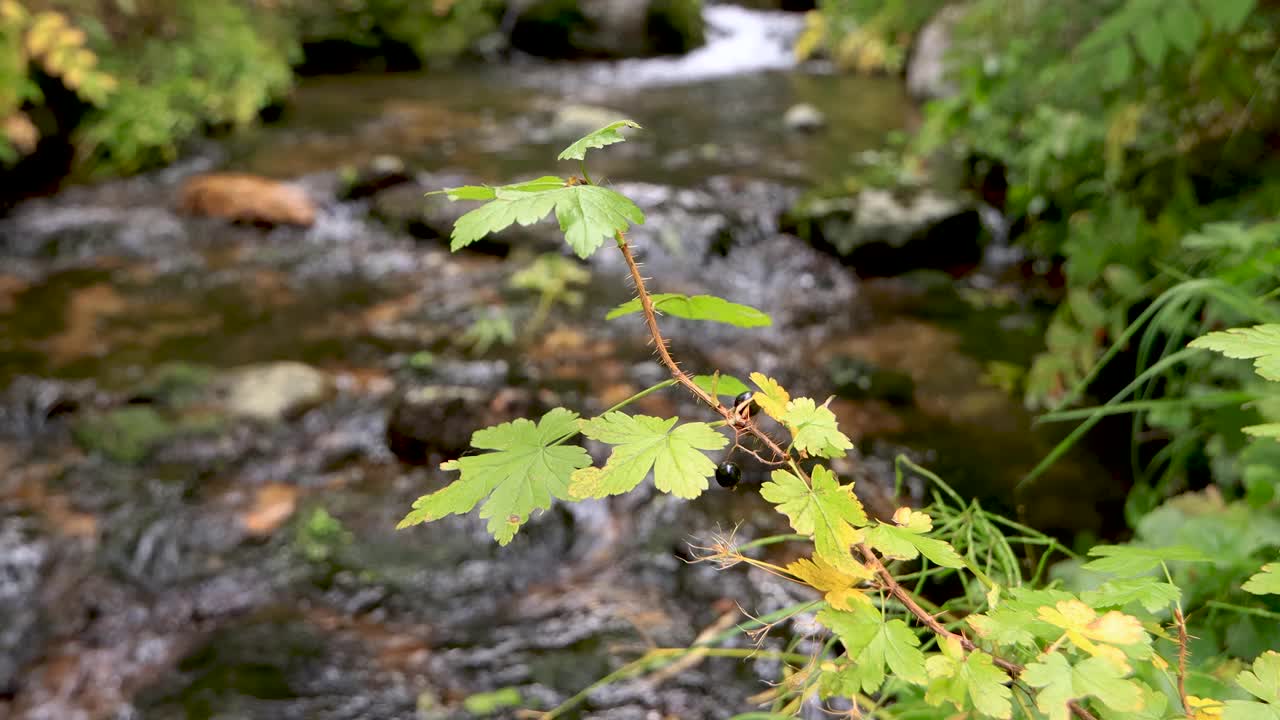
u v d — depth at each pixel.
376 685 2.40
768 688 2.26
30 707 2.36
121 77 7.12
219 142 7.23
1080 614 0.79
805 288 4.95
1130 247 3.34
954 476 3.14
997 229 5.41
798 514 0.80
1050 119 4.65
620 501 3.05
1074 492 2.99
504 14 11.47
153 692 2.40
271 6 9.79
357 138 7.52
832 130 7.91
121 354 4.16
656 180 6.48
